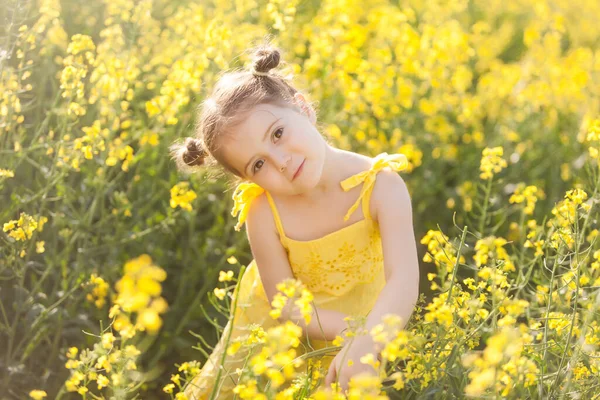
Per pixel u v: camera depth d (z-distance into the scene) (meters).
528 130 5.74
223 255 4.33
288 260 2.96
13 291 3.85
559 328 2.72
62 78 3.69
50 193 4.17
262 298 3.06
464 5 7.41
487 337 2.92
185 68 4.18
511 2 8.28
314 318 2.79
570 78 5.98
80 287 3.97
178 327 3.97
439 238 2.99
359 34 5.23
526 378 2.22
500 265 2.63
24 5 4.09
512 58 7.86
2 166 3.80
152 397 3.85
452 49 5.82
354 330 2.29
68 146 3.96
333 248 2.86
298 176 2.61
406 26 5.63
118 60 4.03
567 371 2.56
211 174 3.78
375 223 2.86
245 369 2.27
